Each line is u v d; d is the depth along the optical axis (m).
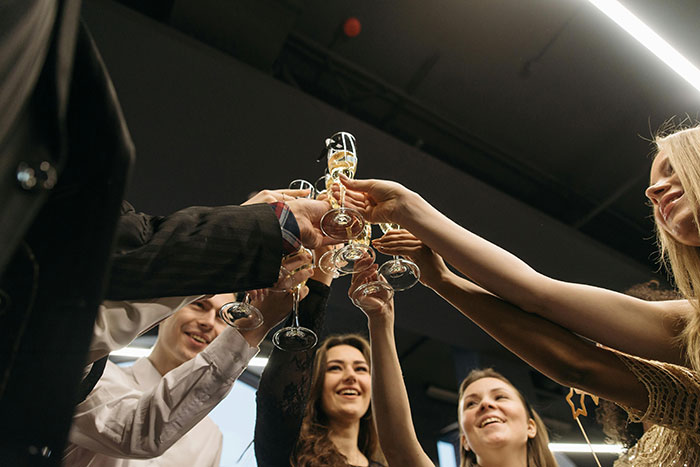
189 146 3.88
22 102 0.44
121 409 1.42
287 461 1.57
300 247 1.17
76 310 0.52
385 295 1.51
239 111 3.79
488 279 1.27
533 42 4.37
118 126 0.58
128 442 1.36
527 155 5.25
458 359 5.78
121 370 1.85
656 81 4.45
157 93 3.62
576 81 4.60
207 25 3.71
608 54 4.36
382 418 1.56
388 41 4.47
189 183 4.05
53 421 0.50
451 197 4.54
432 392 6.91
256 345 1.50
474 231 4.79
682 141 1.29
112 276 0.79
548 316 1.25
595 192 5.45
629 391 1.19
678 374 1.18
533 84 4.67
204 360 1.45
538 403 5.05
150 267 0.83
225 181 4.08
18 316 0.52
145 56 3.48
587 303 1.22
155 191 4.06
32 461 0.48
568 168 5.32
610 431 1.70
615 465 1.44
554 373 1.24
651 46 3.55
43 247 0.54
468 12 4.21
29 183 0.46
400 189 1.38
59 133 0.49
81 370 0.51
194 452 1.80
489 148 5.15
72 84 0.58
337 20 4.32
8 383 0.50
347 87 4.72
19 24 0.44
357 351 2.26
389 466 1.54
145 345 4.26
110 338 1.02
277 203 1.20
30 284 0.53
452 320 5.28
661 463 1.22
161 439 1.37
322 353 2.28
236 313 1.41
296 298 1.48
